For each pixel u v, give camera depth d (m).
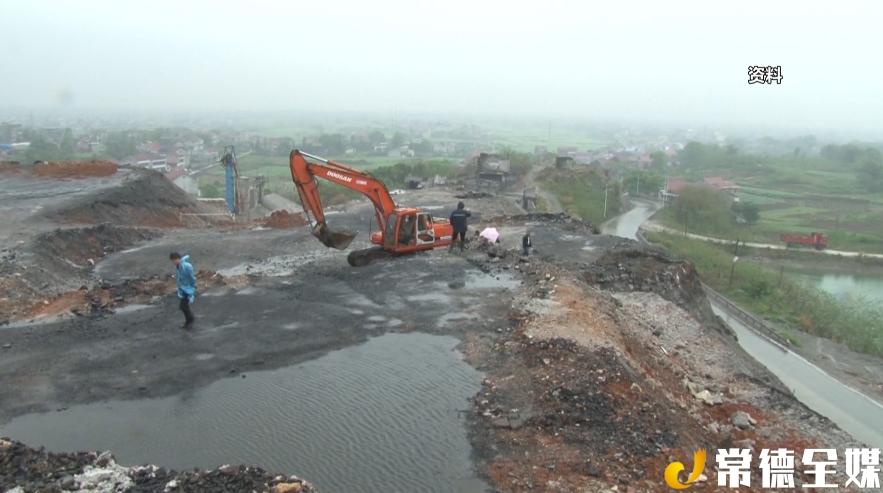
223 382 11.08
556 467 8.66
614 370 11.53
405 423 9.71
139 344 12.76
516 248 23.48
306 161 17.41
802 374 25.06
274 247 22.81
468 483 8.22
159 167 89.12
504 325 13.97
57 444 8.95
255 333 13.45
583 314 14.59
